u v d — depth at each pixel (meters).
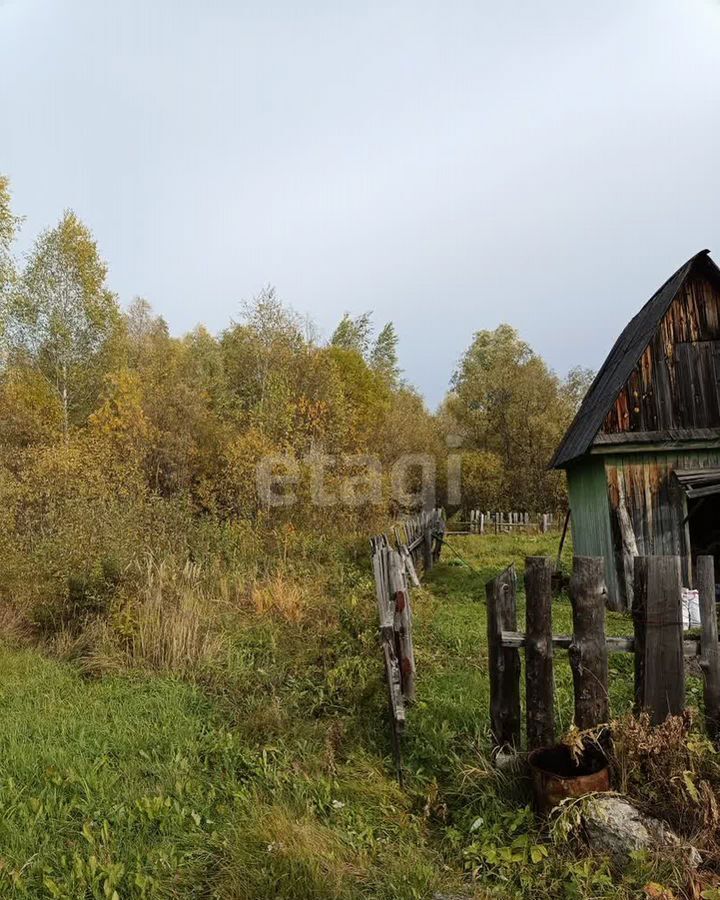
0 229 16.70
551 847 3.12
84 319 21.86
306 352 19.83
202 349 33.53
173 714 5.22
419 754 4.36
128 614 7.21
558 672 6.00
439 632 7.82
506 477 33.47
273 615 8.38
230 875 3.08
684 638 3.95
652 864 2.85
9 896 3.03
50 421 19.31
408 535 12.81
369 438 21.88
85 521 9.20
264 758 4.29
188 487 16.31
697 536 12.13
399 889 2.92
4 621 7.86
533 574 3.75
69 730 4.90
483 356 44.44
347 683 5.76
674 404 10.19
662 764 3.32
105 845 3.39
